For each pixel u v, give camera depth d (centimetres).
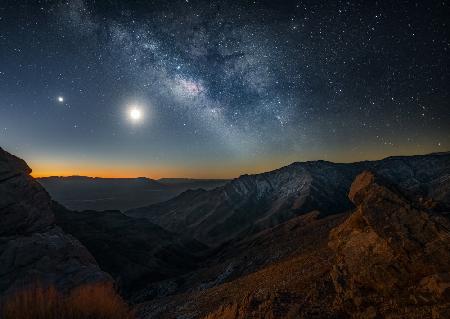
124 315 571
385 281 719
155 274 5312
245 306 987
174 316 1858
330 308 805
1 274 1160
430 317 595
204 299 2014
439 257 662
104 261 5159
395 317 645
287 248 3303
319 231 3475
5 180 1455
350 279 799
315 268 1283
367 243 817
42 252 1327
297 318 795
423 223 710
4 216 1371
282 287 1109
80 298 539
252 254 4072
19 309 474
